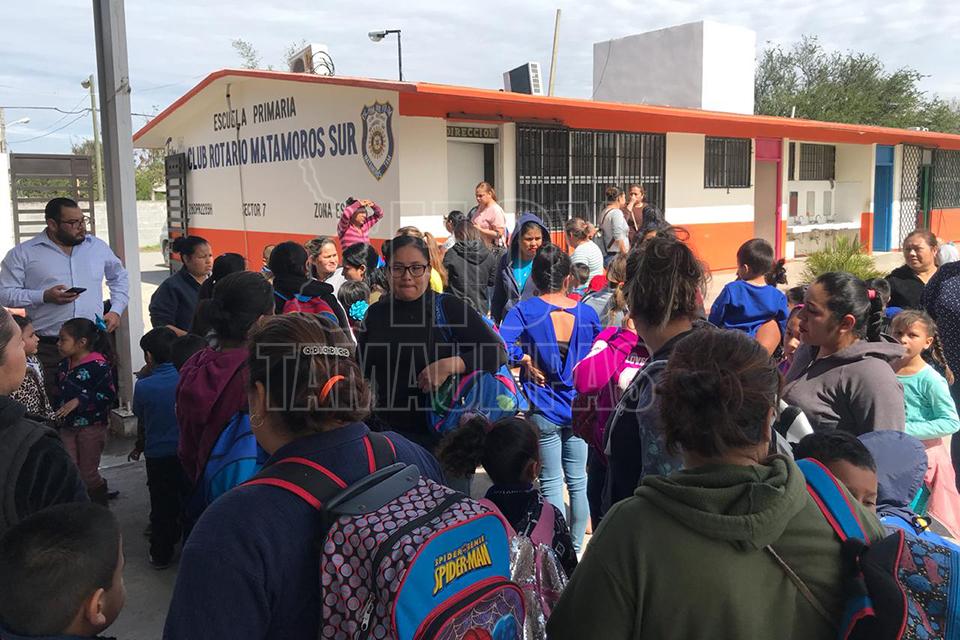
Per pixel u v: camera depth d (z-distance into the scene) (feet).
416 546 4.46
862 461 6.55
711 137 46.75
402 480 4.98
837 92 105.50
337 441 4.99
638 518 4.59
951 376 13.25
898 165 62.18
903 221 63.77
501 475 8.36
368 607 4.46
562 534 8.60
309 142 34.86
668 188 43.52
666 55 54.13
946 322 13.15
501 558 4.95
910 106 108.68
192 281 17.22
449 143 32.17
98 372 14.19
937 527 9.50
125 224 18.81
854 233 60.08
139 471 16.80
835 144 60.90
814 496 4.76
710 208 47.03
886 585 4.31
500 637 4.68
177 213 49.37
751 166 50.42
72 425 14.01
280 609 4.53
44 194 44.45
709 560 4.35
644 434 6.78
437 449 8.81
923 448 7.92
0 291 15.93
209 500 8.30
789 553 4.43
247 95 39.19
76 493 7.04
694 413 4.62
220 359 8.55
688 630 4.36
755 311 13.55
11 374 6.86
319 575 4.58
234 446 8.21
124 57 18.43
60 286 15.69
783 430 8.35
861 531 4.66
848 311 8.64
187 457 8.81
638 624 4.46
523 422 8.64
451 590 4.51
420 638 4.31
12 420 6.77
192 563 4.45
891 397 8.44
